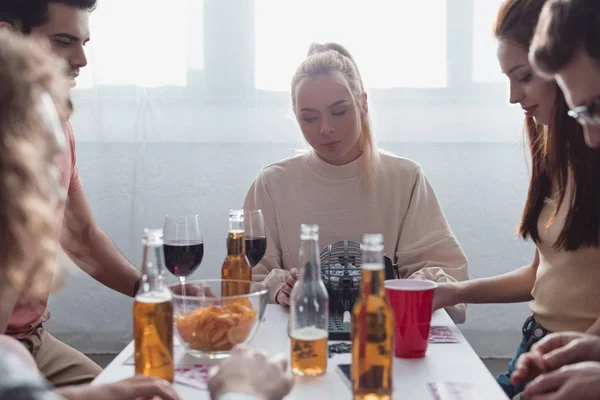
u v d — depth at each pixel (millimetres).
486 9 3387
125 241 3564
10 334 1844
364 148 2199
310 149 2338
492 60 3408
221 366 1037
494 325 3535
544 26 1335
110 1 3449
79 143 3529
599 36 1246
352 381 1112
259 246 1790
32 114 977
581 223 1607
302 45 3436
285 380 1030
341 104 2068
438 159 3482
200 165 3531
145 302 1184
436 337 1482
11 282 945
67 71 1978
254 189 2293
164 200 3549
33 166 947
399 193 2207
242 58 3467
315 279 1247
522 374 1216
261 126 3502
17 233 924
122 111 3518
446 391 1156
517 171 3469
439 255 2121
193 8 3445
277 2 3418
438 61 3418
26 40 1082
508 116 3439
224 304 1330
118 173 3543
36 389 688
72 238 2133
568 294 1673
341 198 2211
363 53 3418
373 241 1084
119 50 3480
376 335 1074
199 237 1732
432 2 3389
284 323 1613
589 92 1282
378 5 3396
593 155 1594
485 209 3496
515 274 1910
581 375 1104
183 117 3510
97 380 1241
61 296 3592
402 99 3451
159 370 1186
